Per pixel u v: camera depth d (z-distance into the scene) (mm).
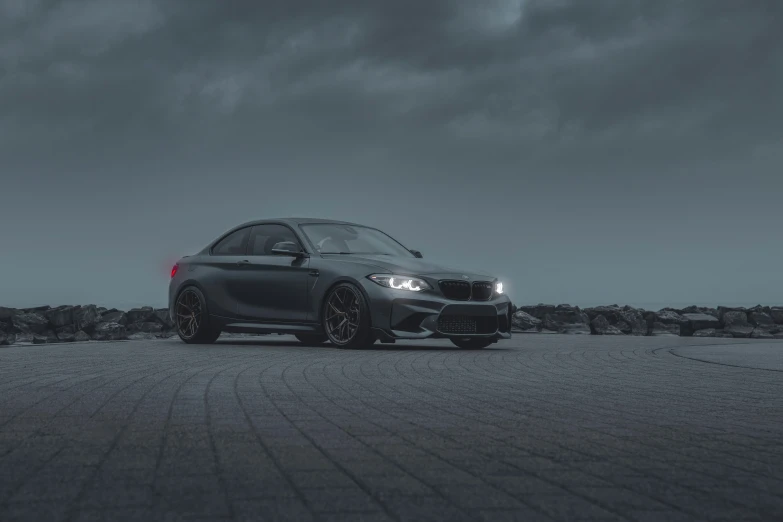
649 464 2631
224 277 9727
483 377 5520
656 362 6922
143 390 4512
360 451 2797
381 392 4570
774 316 15336
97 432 3141
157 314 13797
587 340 10977
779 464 2654
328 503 2102
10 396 4227
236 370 5789
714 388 4930
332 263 8984
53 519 1938
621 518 2000
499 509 2062
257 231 9930
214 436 3066
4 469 2477
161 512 2004
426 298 8523
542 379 5418
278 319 9297
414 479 2381
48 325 13125
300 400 4160
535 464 2611
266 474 2426
